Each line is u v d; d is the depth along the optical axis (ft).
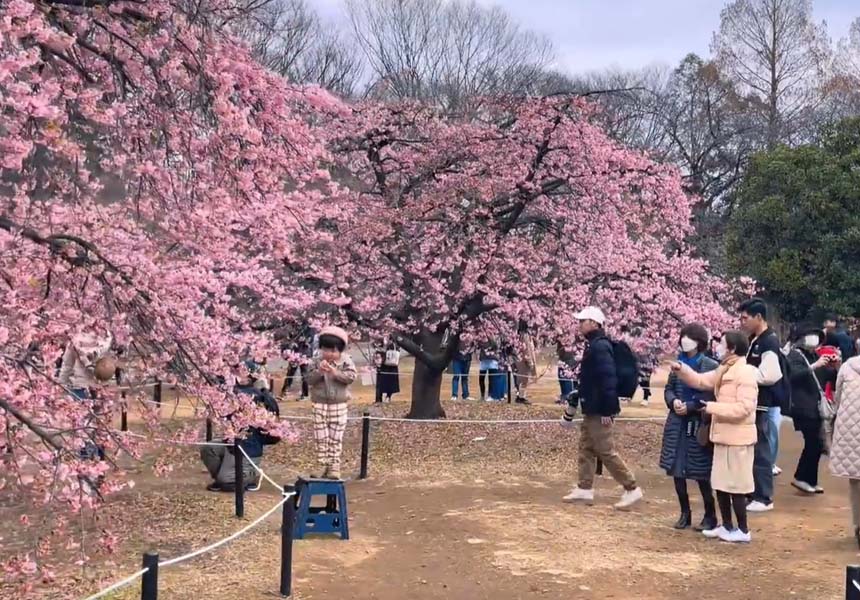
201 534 23.73
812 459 29.45
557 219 40.50
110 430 16.60
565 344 38.60
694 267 40.29
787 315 72.54
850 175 67.51
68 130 18.99
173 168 19.39
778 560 21.52
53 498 15.88
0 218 16.53
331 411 28.35
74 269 17.76
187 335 18.97
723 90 114.42
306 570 20.54
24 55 14.66
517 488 30.89
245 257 28.86
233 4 20.57
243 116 17.94
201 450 30.19
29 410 15.51
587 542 23.15
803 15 115.65
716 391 23.13
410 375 77.97
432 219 39.22
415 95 84.79
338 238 37.17
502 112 41.52
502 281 38.52
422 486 31.22
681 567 20.93
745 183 75.41
